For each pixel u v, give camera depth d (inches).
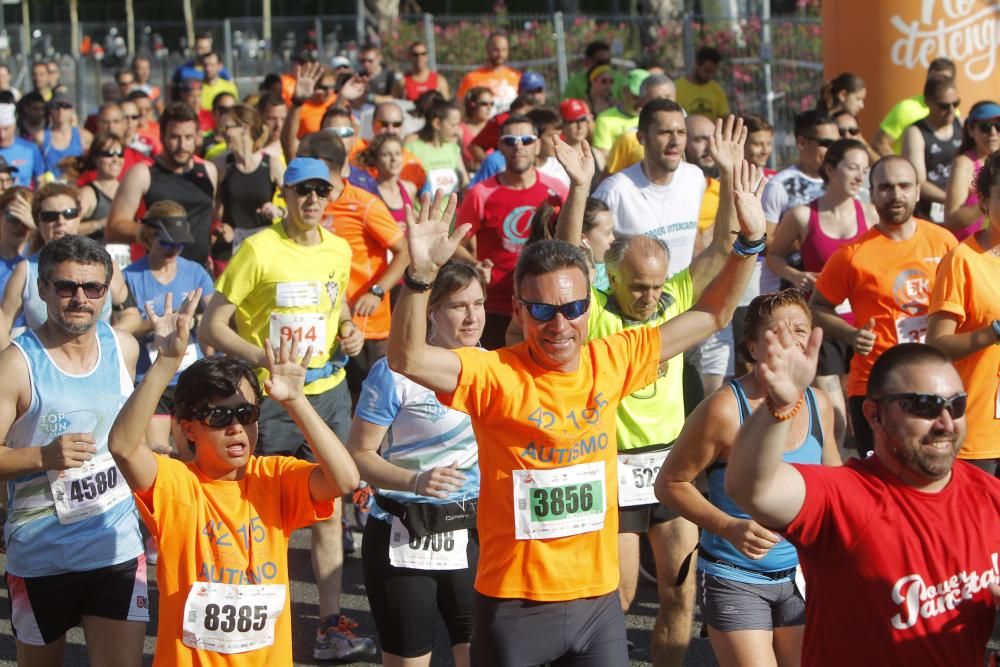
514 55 1868.8
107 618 432.5
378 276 745.6
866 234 615.5
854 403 607.8
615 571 383.2
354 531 716.7
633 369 386.3
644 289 480.4
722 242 491.2
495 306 751.7
